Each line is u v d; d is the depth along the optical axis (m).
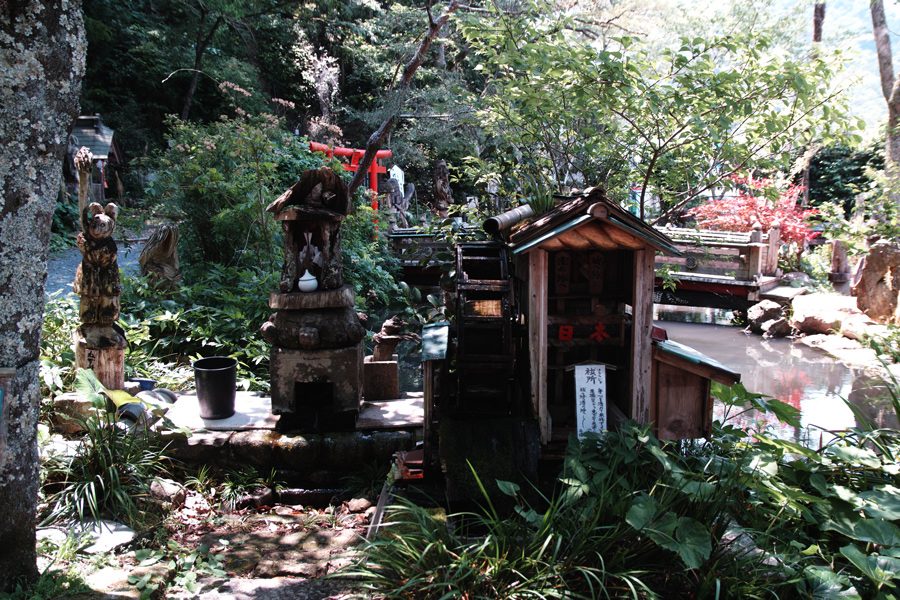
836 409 5.95
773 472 2.81
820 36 12.89
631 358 3.33
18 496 2.36
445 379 3.48
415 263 10.65
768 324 9.38
